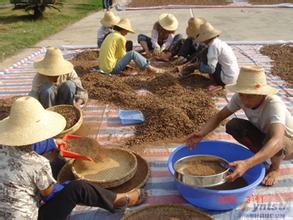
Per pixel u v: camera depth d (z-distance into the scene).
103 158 3.69
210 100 5.32
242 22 11.82
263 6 14.45
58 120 2.80
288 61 7.15
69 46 8.96
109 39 6.58
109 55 6.55
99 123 4.91
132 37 10.27
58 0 14.15
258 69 3.24
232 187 3.41
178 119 4.58
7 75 6.89
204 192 3.03
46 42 10.02
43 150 3.48
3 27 11.95
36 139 2.53
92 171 3.55
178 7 14.82
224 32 10.49
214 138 4.44
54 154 3.73
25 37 10.45
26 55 8.69
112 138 4.52
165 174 3.75
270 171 3.60
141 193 3.35
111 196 3.02
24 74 6.91
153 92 5.80
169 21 7.50
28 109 2.61
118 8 15.10
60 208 2.82
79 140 3.79
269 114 3.24
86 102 5.45
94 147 3.70
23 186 2.51
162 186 3.56
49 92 4.64
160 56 7.53
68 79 4.94
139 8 15.06
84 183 2.89
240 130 3.62
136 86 6.05
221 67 5.75
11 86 6.32
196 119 4.74
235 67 5.73
